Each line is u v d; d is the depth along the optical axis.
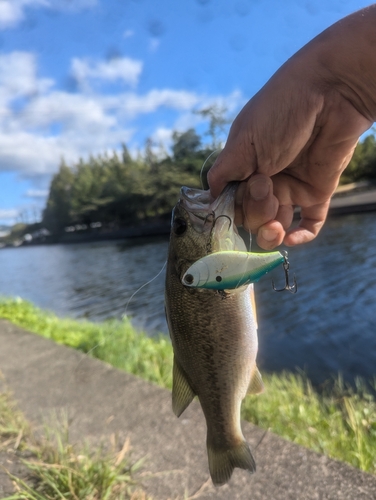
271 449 0.45
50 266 5.34
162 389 0.60
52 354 0.76
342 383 0.92
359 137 0.29
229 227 0.27
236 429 0.29
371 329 1.27
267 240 0.30
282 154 0.27
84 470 0.40
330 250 2.68
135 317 1.89
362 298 1.60
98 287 3.02
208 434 0.29
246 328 0.28
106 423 0.52
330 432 0.54
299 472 0.41
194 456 0.45
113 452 0.44
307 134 0.26
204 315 0.27
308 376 0.99
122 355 0.80
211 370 0.28
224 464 0.28
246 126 0.26
